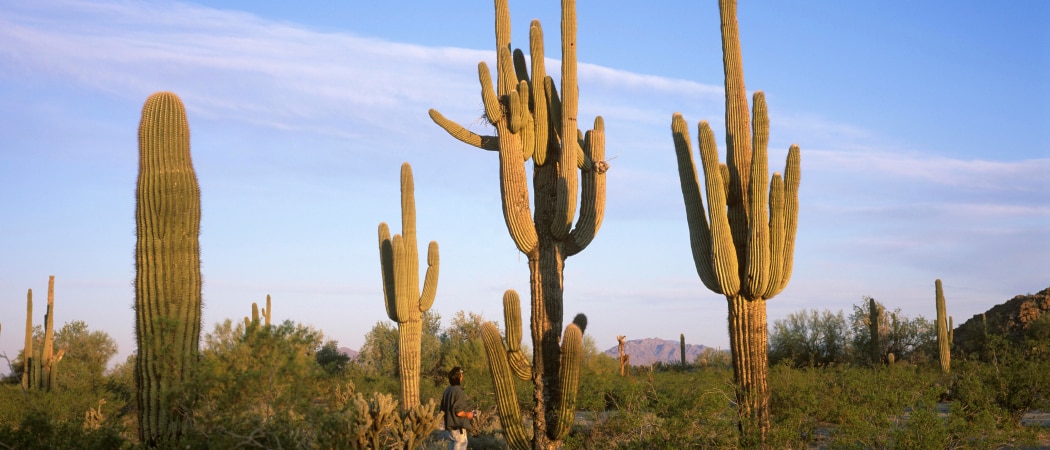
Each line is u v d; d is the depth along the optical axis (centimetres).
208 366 676
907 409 1300
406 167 1570
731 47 1104
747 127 1098
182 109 814
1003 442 1059
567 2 1123
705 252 1081
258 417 668
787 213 1069
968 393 1413
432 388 2427
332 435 712
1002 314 4009
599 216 1165
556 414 1066
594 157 1171
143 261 773
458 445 1006
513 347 1090
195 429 671
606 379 1884
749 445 962
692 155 1109
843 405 1114
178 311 772
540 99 1161
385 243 1605
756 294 1040
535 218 1141
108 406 1695
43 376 2544
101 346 3962
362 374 3419
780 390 1564
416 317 1542
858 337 3738
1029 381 1395
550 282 1120
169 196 782
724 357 3453
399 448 1005
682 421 977
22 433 758
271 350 690
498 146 1155
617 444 1054
